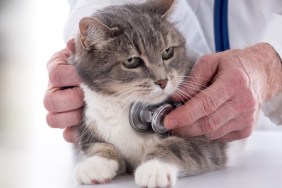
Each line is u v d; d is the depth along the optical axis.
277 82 0.73
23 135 1.09
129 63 0.65
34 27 1.27
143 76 0.65
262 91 0.70
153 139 0.66
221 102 0.64
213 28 0.92
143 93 0.65
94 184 0.60
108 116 0.67
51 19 1.24
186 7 0.91
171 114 0.64
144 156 0.64
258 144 0.82
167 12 0.69
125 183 0.60
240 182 0.59
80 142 0.71
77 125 0.72
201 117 0.64
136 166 0.68
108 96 0.67
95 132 0.69
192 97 0.65
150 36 0.66
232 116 0.65
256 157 0.73
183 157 0.63
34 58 1.31
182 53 0.69
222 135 0.67
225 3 0.87
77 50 0.68
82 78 0.68
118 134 0.67
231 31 0.94
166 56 0.67
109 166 0.63
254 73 0.67
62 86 0.72
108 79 0.66
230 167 0.67
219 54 0.68
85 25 0.65
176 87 0.66
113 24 0.66
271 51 0.73
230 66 0.66
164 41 0.67
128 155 0.68
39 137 1.00
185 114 0.63
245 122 0.66
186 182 0.60
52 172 0.66
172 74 0.66
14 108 1.35
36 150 0.82
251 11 0.93
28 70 1.33
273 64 0.72
